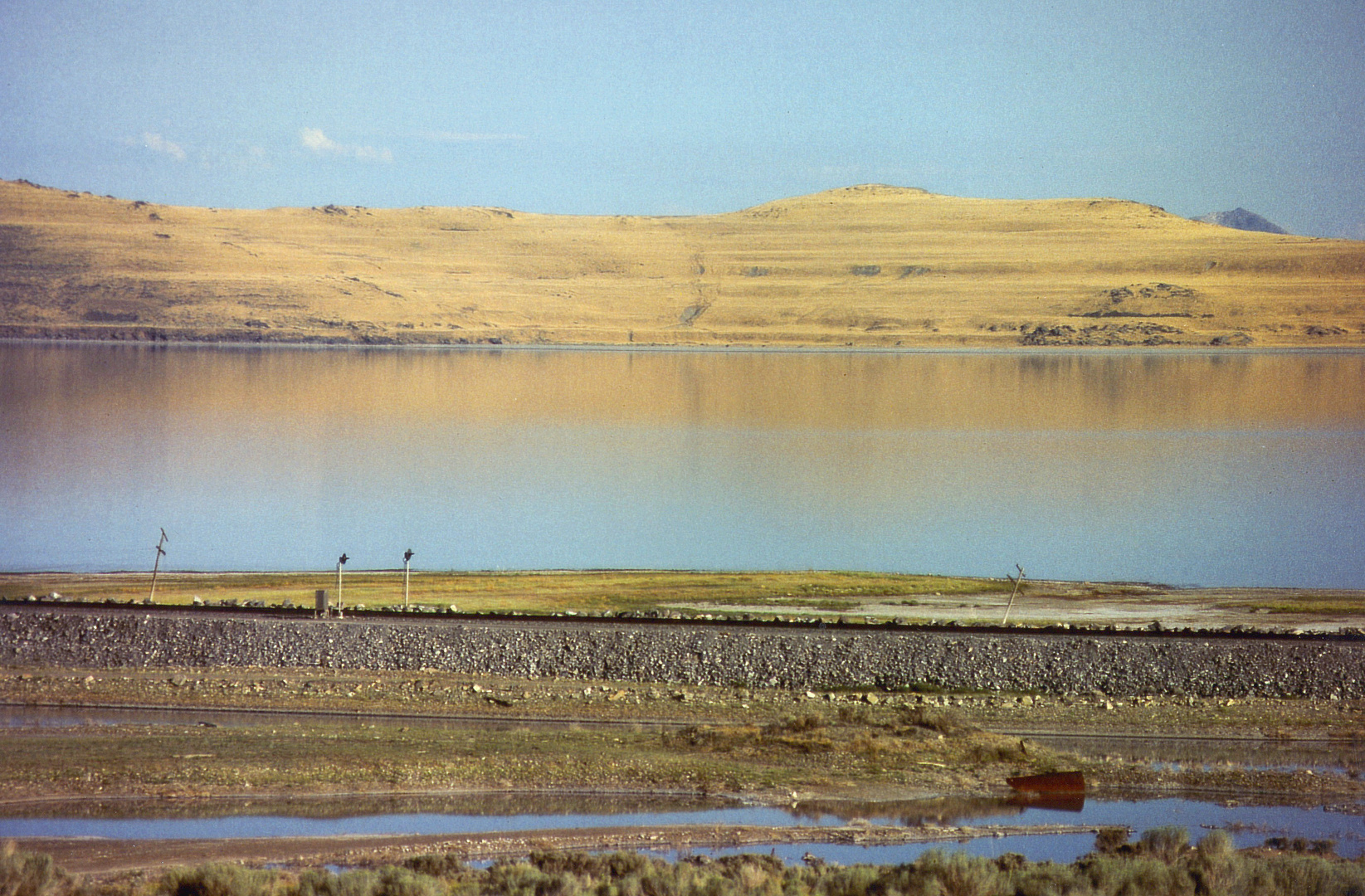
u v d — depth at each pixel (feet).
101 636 299.17
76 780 218.79
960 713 276.82
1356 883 173.06
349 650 296.71
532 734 255.50
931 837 206.28
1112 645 294.66
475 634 299.99
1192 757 253.85
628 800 221.66
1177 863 183.21
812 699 282.56
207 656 295.89
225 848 191.31
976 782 235.61
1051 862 180.24
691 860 186.91
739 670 291.58
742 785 229.04
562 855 184.24
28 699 273.33
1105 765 245.86
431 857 184.96
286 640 298.35
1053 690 288.30
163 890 166.09
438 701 276.21
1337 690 286.66
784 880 176.65
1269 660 290.97
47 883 163.02
